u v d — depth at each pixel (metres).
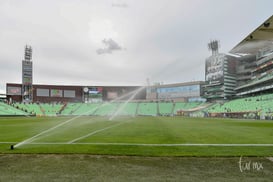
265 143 9.24
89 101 90.12
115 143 9.18
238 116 55.03
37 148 7.88
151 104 90.44
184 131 15.42
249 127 19.91
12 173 4.84
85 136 12.04
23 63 77.12
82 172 4.90
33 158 6.31
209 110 67.75
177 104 87.50
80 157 6.43
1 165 5.52
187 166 5.41
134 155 6.70
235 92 81.94
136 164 5.61
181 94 92.44
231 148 7.93
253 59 79.56
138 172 4.90
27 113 67.12
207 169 5.14
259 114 46.97
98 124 24.39
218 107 67.94
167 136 12.09
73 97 88.69
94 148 7.90
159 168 5.23
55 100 85.94
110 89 92.44
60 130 16.28
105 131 15.37
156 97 97.81
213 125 22.94
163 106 87.69
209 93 84.69
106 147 8.13
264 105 50.62
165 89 96.44
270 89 61.69
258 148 7.93
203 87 87.56
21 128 18.47
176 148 7.94
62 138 11.05
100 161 5.93
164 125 22.77
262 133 13.99
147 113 84.38
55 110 78.94
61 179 4.42
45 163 5.72
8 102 73.88
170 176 4.61
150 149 7.72
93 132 14.57
